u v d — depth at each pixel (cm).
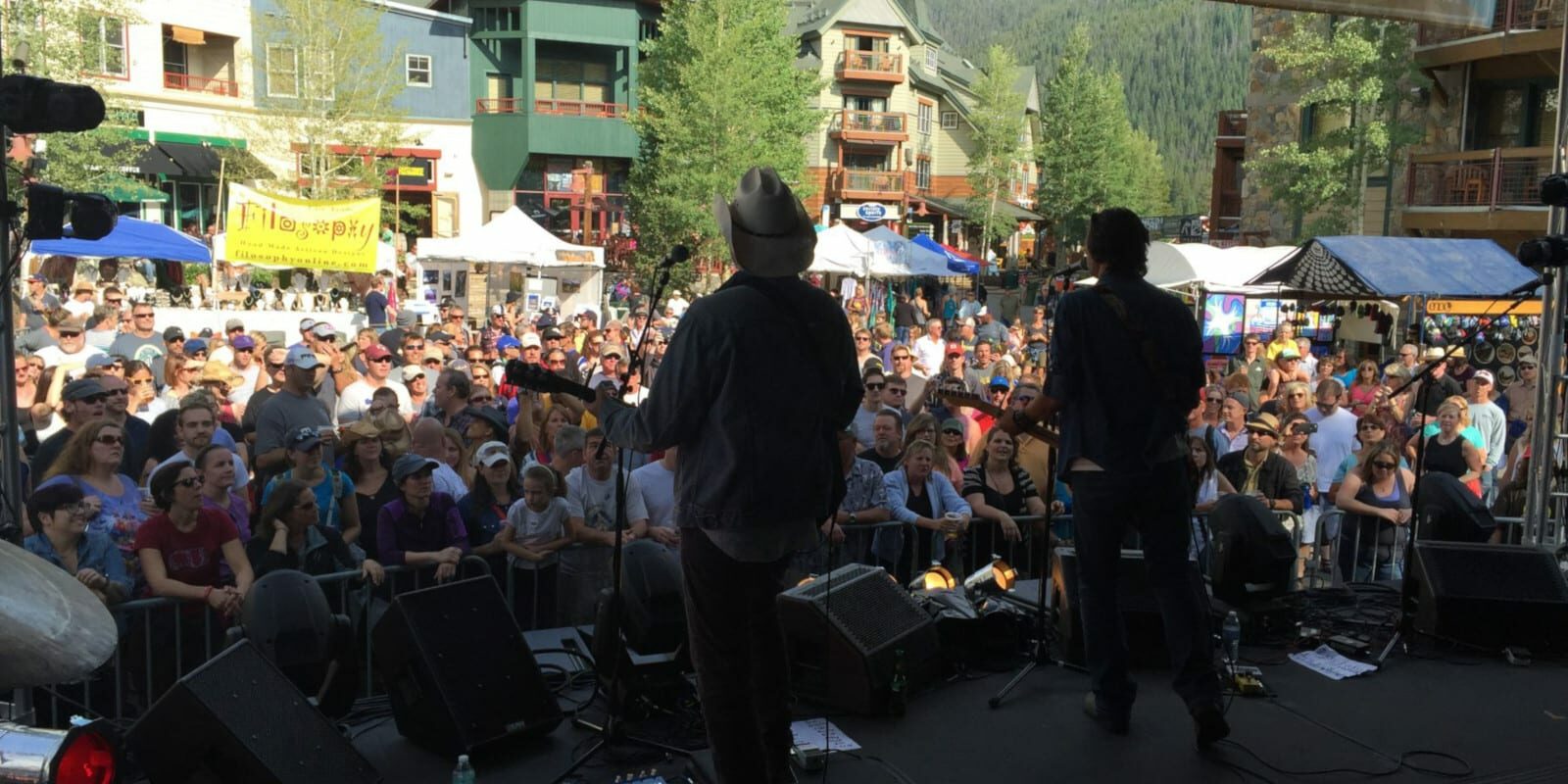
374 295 1914
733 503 288
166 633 479
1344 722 417
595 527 609
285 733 337
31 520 484
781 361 292
